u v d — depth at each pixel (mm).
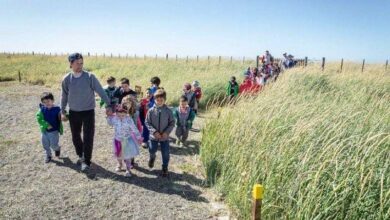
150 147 6238
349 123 5727
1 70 28891
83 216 4625
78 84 5945
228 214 4871
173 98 13859
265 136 5734
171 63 27344
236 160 5766
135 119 7203
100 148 7617
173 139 8727
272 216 4406
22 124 9930
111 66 28609
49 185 5551
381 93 10828
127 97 6121
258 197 3521
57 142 6723
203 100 13891
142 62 29016
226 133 6707
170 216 4727
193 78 17094
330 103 7977
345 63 23562
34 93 17203
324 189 4059
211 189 5695
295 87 11242
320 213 3785
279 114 6387
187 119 8062
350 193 3922
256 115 6574
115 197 5219
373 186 3982
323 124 5500
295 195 4348
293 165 4738
